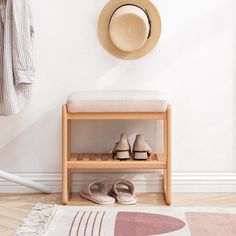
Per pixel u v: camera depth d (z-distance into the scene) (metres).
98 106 2.49
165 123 2.58
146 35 2.72
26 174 2.87
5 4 2.57
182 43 2.82
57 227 2.21
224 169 2.88
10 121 2.87
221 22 2.81
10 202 2.66
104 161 2.57
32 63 2.59
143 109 2.50
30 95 2.67
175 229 2.17
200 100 2.86
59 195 2.81
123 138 2.64
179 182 2.86
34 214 2.39
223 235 2.10
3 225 2.28
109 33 2.76
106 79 2.84
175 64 2.84
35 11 2.81
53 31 2.82
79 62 2.83
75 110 2.51
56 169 2.88
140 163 2.56
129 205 2.59
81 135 2.87
